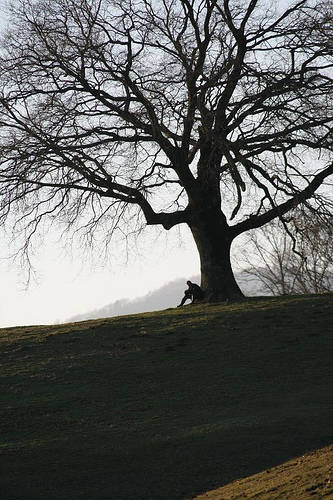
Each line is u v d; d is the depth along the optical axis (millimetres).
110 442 29375
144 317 51469
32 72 50625
